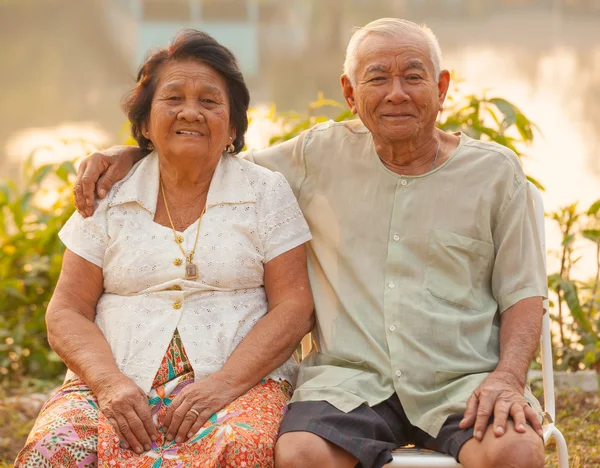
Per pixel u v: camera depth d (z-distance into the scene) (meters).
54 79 19.05
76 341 3.21
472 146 3.33
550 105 13.16
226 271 3.25
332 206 3.39
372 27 3.27
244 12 25.42
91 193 3.32
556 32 26.28
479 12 30.64
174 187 3.36
